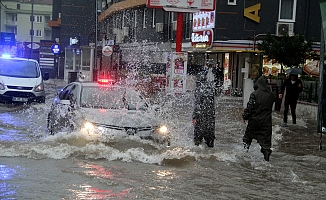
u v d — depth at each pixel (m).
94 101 12.66
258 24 32.62
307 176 9.98
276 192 8.61
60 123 12.44
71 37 64.19
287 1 32.69
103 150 10.75
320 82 13.39
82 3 68.50
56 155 10.43
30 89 21.81
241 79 34.47
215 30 32.31
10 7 115.38
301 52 26.47
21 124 15.64
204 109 12.34
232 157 11.39
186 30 38.72
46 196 7.51
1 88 21.27
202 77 12.40
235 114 22.06
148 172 9.52
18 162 9.75
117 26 56.78
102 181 8.60
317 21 33.00
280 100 24.45
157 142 11.38
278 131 16.91
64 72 66.81
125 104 12.71
